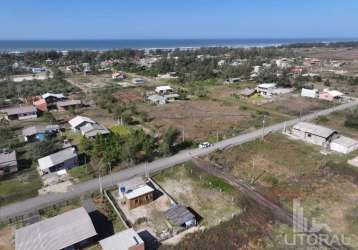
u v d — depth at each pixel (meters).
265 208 36.81
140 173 46.12
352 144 52.91
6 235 33.03
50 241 29.73
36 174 46.56
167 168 47.44
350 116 71.88
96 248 31.12
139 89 109.25
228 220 35.03
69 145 55.78
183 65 167.25
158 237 32.59
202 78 130.38
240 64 166.88
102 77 139.38
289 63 178.12
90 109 84.06
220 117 74.69
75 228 31.50
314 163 48.16
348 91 102.94
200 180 44.16
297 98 93.69
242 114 77.12
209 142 57.72
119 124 69.31
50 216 36.41
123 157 48.69
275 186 41.91
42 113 80.88
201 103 89.75
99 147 50.06
